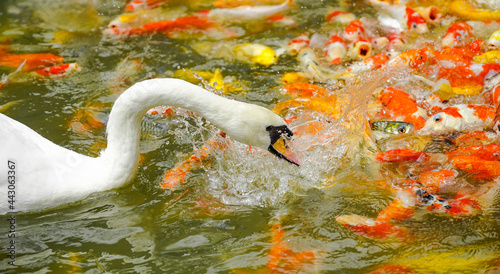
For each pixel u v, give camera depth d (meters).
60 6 6.58
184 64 5.51
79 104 4.91
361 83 4.53
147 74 5.36
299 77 5.21
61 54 5.70
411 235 3.45
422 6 6.30
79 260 3.31
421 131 4.45
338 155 4.17
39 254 3.35
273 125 3.63
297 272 3.18
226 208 3.78
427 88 4.99
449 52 5.18
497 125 4.30
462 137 4.36
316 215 3.68
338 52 5.48
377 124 4.53
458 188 3.85
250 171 4.10
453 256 3.26
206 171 4.12
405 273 3.14
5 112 4.78
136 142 3.77
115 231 3.55
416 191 3.82
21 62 5.44
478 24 5.81
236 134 3.62
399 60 5.07
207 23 6.20
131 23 6.22
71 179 3.67
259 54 5.50
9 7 6.55
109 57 5.64
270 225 3.60
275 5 6.50
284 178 4.02
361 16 6.23
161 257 3.33
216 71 5.20
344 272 3.17
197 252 3.37
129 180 3.84
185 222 3.64
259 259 3.29
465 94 4.91
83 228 3.57
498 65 4.93
